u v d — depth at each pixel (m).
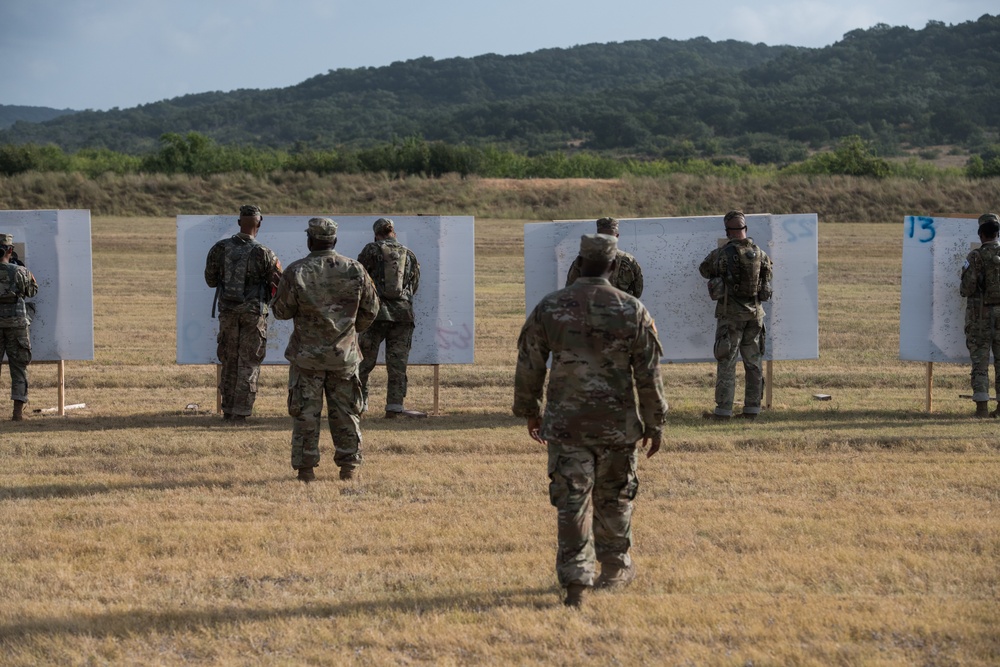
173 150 58.78
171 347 16.83
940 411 12.06
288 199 49.44
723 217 12.30
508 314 20.41
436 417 11.76
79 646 5.16
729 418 11.52
